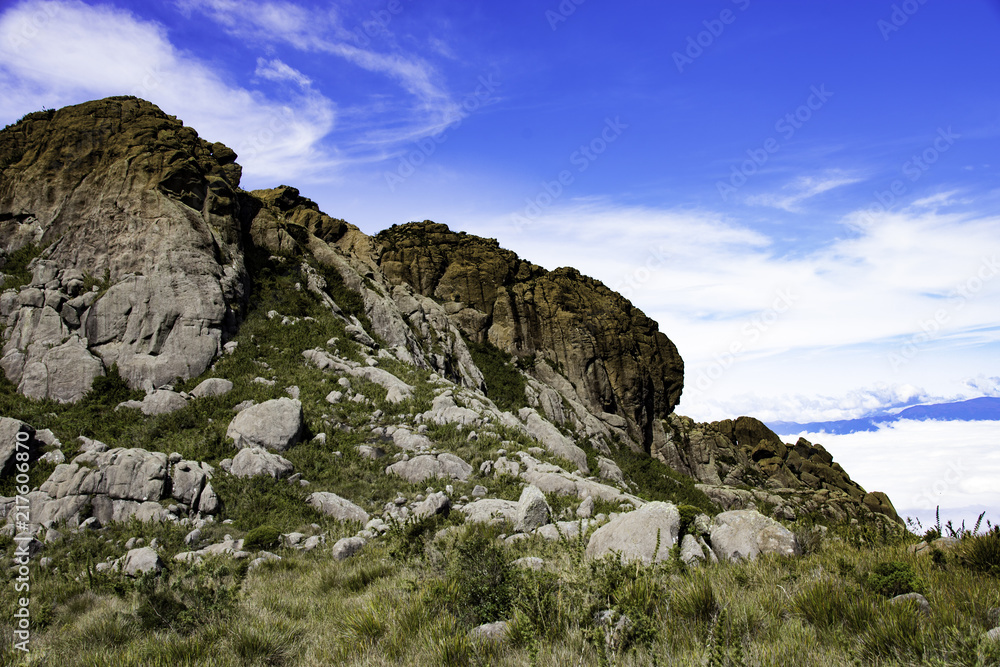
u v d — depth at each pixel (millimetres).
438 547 12758
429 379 34594
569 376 54656
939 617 5902
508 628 6797
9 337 27406
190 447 22609
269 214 41281
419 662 6531
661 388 61031
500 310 55156
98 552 16484
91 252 31188
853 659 5176
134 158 34062
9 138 36062
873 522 10914
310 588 11805
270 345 31750
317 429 25484
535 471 23656
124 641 8852
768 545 9398
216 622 8961
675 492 47344
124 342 28266
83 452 20828
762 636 5973
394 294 46844
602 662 5391
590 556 9797
